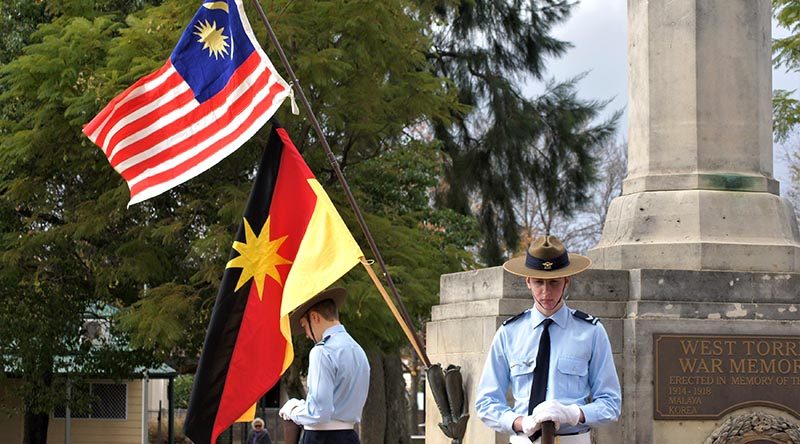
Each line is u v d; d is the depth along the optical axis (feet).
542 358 22.24
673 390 33.01
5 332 86.38
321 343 28.09
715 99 36.22
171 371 119.65
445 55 111.14
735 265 34.58
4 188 83.66
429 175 90.79
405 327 31.45
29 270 83.51
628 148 37.88
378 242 75.20
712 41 36.35
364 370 28.25
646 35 36.99
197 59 31.99
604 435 32.86
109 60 69.62
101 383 117.39
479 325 33.40
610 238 36.55
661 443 32.86
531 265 22.22
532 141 109.19
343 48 72.90
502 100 108.78
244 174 78.02
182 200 78.13
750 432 32.76
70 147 75.25
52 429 116.06
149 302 71.61
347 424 28.04
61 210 81.35
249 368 30.35
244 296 30.48
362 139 79.25
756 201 35.68
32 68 72.64
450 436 32.45
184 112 32.07
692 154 35.99
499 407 22.36
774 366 33.55
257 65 31.22
